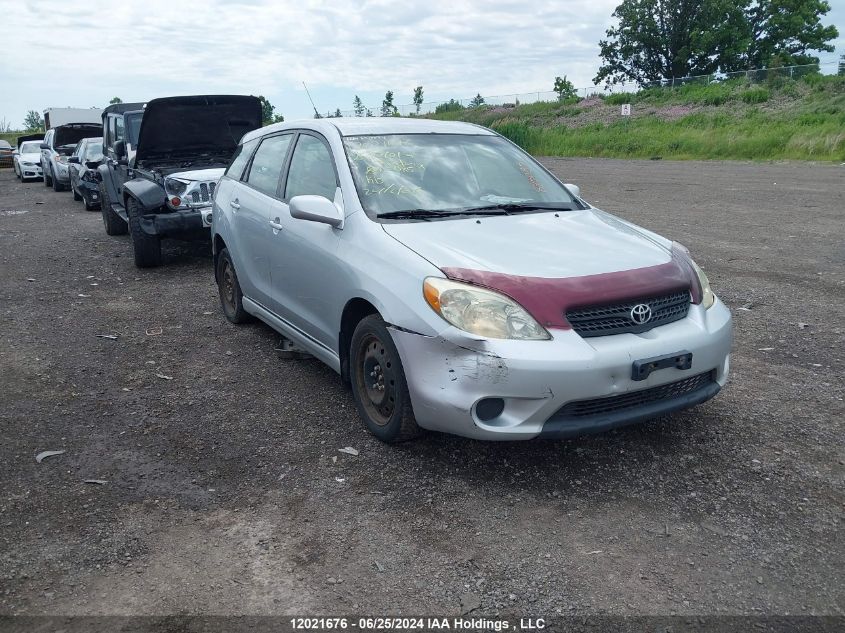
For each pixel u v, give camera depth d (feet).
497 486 11.85
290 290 16.14
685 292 12.64
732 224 37.11
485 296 11.25
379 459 12.83
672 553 9.99
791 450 12.85
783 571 9.55
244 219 18.47
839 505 11.09
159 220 27.81
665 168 78.59
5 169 108.06
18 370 17.69
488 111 181.16
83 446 13.53
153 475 12.42
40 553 10.21
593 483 11.89
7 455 13.17
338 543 10.37
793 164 77.56
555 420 11.27
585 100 163.53
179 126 30.86
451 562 9.89
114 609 9.05
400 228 13.28
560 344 11.02
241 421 14.57
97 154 51.65
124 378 17.11
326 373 17.21
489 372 10.95
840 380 15.98
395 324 12.02
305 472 12.44
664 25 208.13
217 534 10.65
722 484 11.77
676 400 12.14
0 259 32.32
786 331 19.47
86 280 27.89
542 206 15.24
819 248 30.35
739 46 195.83
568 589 9.29
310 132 16.83
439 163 15.60
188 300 24.50
